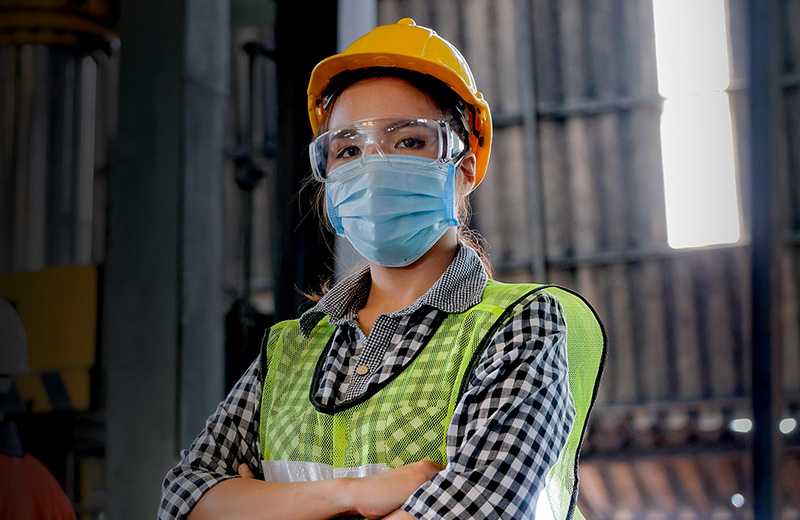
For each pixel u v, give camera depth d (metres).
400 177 1.72
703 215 10.59
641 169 10.76
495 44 11.08
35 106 5.42
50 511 3.61
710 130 10.62
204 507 1.63
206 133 4.08
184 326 3.88
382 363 1.64
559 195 10.88
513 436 1.48
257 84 10.35
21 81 5.43
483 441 1.48
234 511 1.60
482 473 1.46
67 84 5.50
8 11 5.42
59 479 5.15
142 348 3.88
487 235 10.94
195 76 4.05
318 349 1.78
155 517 3.75
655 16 10.80
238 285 10.23
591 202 10.83
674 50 10.73
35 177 5.37
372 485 1.51
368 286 1.82
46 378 4.65
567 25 10.97
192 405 3.87
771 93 6.26
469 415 1.52
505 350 1.56
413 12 11.30
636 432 10.40
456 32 11.18
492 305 1.63
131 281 3.94
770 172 6.27
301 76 3.76
